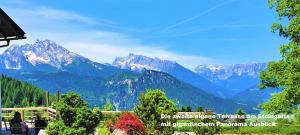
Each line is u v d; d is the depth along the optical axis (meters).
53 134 23.97
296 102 25.84
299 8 25.92
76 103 24.78
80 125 24.41
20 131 27.12
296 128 34.41
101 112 34.69
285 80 25.59
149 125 29.22
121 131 28.12
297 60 25.80
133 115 28.70
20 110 37.09
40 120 29.91
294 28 26.00
